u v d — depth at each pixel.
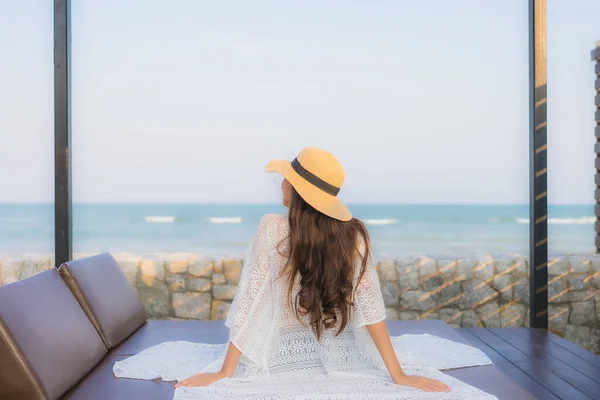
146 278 4.73
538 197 3.83
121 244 18.30
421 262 4.76
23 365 1.87
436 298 4.74
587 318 4.68
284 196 2.20
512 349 3.07
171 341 2.75
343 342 2.24
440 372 2.25
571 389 2.38
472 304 4.74
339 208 2.06
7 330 1.87
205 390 1.99
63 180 3.73
